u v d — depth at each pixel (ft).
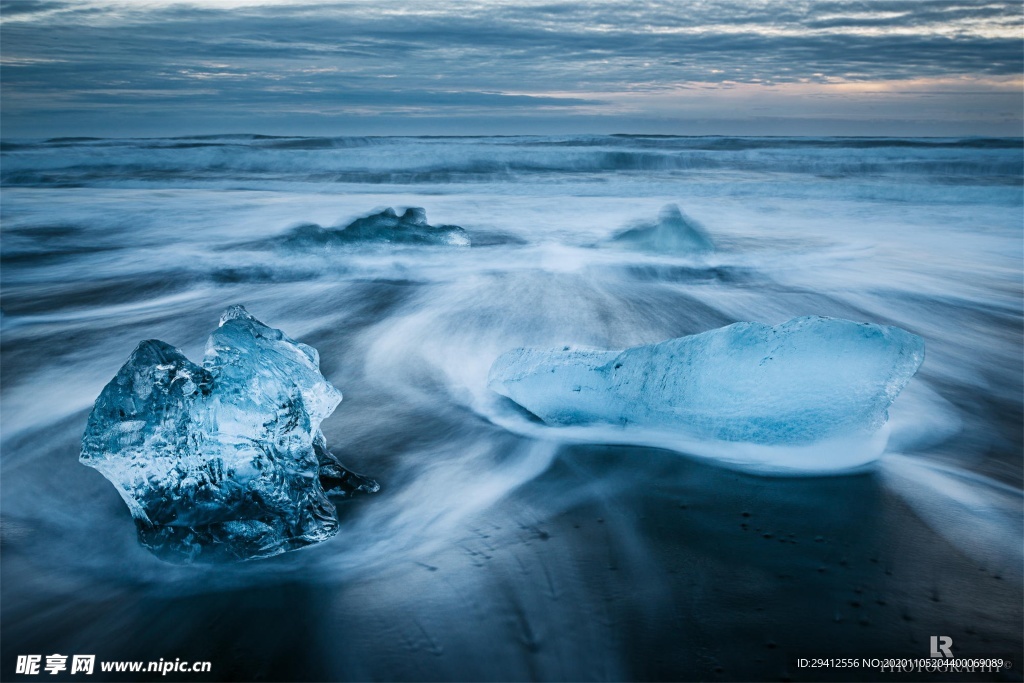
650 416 11.93
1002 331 20.18
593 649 7.29
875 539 9.15
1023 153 67.82
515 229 35.40
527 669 7.06
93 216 38.58
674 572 8.49
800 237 33.68
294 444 9.26
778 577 8.36
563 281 24.80
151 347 8.83
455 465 11.46
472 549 9.04
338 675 7.01
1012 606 7.85
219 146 78.89
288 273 26.21
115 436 8.69
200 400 8.84
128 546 9.24
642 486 10.61
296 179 56.18
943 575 8.40
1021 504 10.12
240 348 9.14
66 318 21.29
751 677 6.89
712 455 11.50
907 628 7.51
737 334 11.17
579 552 8.93
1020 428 13.24
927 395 14.93
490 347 18.04
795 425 11.01
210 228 35.68
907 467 11.22
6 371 16.65
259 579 8.49
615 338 18.79
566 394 12.62
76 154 62.64
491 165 63.82
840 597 8.00
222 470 8.93
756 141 86.99
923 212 41.06
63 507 10.33
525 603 7.98
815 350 10.57
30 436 12.91
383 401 14.38
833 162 65.46
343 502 10.25
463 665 7.11
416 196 47.78
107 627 7.74
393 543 9.22
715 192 49.26
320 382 9.64
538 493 10.49
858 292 24.02
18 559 9.05
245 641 7.50
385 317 20.77
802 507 9.95
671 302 22.39
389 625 7.67
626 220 38.19
